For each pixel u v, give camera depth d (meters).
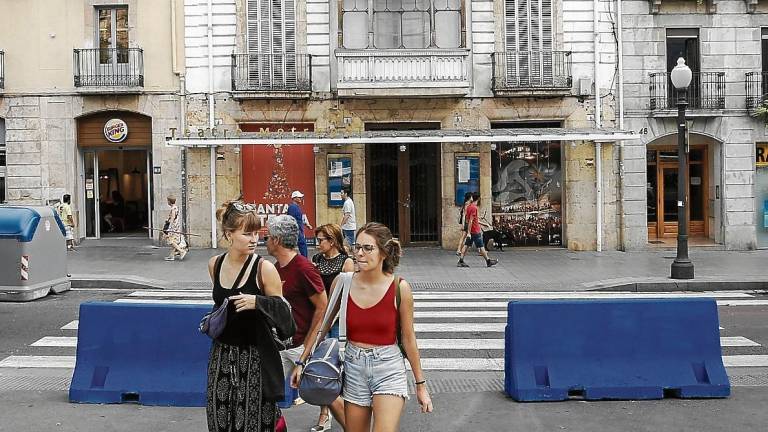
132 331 8.12
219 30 23.70
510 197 24.38
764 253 23.30
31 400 8.18
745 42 24.14
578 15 23.95
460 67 23.20
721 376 8.16
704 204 25.47
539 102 23.89
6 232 14.89
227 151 23.62
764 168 24.44
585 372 8.11
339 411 6.53
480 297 16.12
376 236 5.40
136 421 7.41
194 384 7.92
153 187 24.19
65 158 23.91
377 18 23.42
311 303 6.81
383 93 23.11
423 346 11.37
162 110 23.80
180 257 21.02
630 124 24.03
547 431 7.12
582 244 23.95
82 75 23.67
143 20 23.73
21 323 12.91
